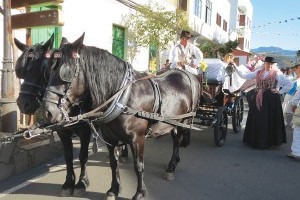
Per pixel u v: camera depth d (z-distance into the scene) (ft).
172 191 16.14
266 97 24.76
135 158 13.74
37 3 18.49
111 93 12.87
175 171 18.93
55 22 17.47
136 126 13.37
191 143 25.35
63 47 12.14
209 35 87.61
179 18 48.16
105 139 14.24
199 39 84.84
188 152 22.89
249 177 18.51
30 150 18.39
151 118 13.71
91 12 35.55
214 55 58.03
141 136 13.74
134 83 13.52
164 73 17.25
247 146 25.32
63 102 11.73
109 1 38.73
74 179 15.60
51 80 11.86
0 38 24.57
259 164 20.92
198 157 21.80
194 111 18.66
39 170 18.26
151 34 44.50
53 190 15.76
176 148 18.42
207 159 21.45
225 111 25.13
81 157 15.35
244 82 28.91
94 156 21.09
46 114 11.63
